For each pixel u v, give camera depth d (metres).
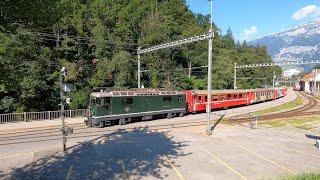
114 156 20.88
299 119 41.00
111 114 33.41
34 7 10.46
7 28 11.00
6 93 37.38
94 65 48.94
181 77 63.56
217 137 27.78
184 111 42.56
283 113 47.94
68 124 33.97
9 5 10.16
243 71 100.81
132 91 35.69
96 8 51.41
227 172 17.81
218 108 52.22
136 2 62.06
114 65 46.66
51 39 45.03
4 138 26.36
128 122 35.75
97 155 21.11
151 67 57.81
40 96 40.69
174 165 18.98
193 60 69.44
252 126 34.22
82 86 45.88
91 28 50.22
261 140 26.72
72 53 48.22
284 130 32.28
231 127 33.53
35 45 39.38
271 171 18.12
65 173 17.30
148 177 16.73
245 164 19.44
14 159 19.97
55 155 21.03
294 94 101.06
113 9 53.97
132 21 57.12
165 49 59.00
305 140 27.12
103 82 46.78
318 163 19.95
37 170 17.80
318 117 43.06
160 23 60.41
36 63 39.00
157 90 39.22
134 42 56.97
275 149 23.53
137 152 21.98
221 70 73.12
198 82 66.88
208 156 21.17
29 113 34.94
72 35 47.72
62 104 22.30
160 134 28.70
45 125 32.69
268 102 69.25
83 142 24.97
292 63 46.03
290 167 18.98
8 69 11.72
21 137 26.83
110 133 29.08
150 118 38.19
